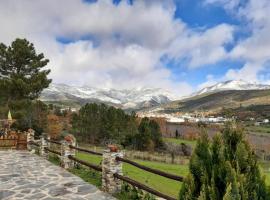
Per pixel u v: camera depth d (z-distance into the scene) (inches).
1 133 885.2
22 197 374.9
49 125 2063.2
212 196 166.7
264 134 3909.9
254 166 174.2
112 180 400.8
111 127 2448.3
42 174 514.6
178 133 4084.6
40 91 1423.5
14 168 564.4
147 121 2864.2
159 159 2164.1
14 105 1337.4
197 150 189.2
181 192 185.0
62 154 591.2
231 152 180.9
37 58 1473.9
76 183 452.4
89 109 2449.6
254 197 163.9
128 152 2276.1
